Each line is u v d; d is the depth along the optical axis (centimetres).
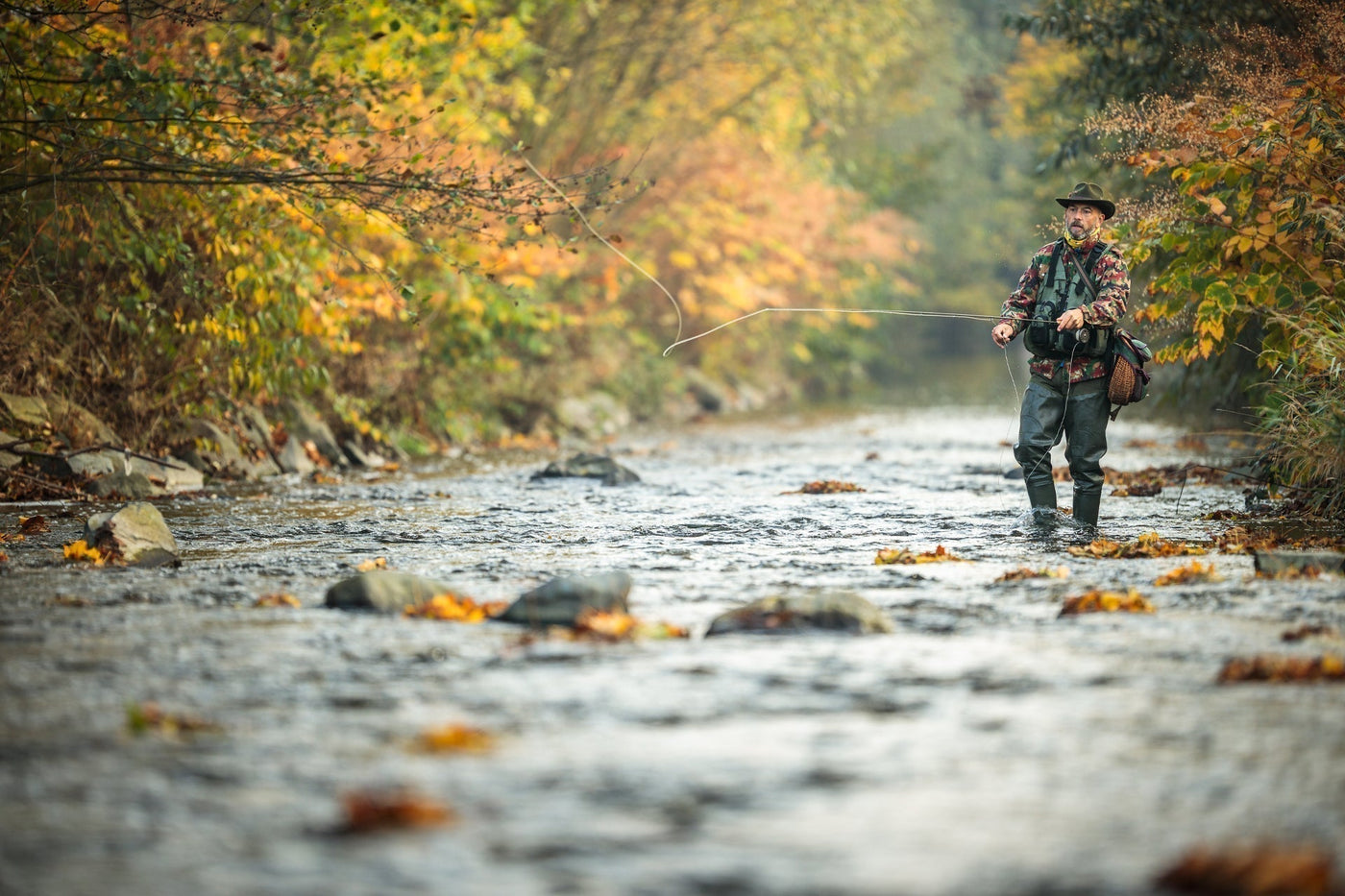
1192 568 1670
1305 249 2414
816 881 747
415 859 776
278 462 3403
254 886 740
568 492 2886
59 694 1110
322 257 3303
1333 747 962
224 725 1027
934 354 13238
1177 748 963
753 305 6700
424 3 3266
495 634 1355
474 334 4306
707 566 1820
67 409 2945
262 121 2662
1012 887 738
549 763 939
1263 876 730
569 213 2766
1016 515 2383
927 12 8556
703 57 5941
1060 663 1216
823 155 7781
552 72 5103
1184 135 2491
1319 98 2438
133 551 1831
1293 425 2408
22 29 2666
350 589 1498
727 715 1051
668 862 771
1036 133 6184
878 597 1559
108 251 2947
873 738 992
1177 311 2523
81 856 780
